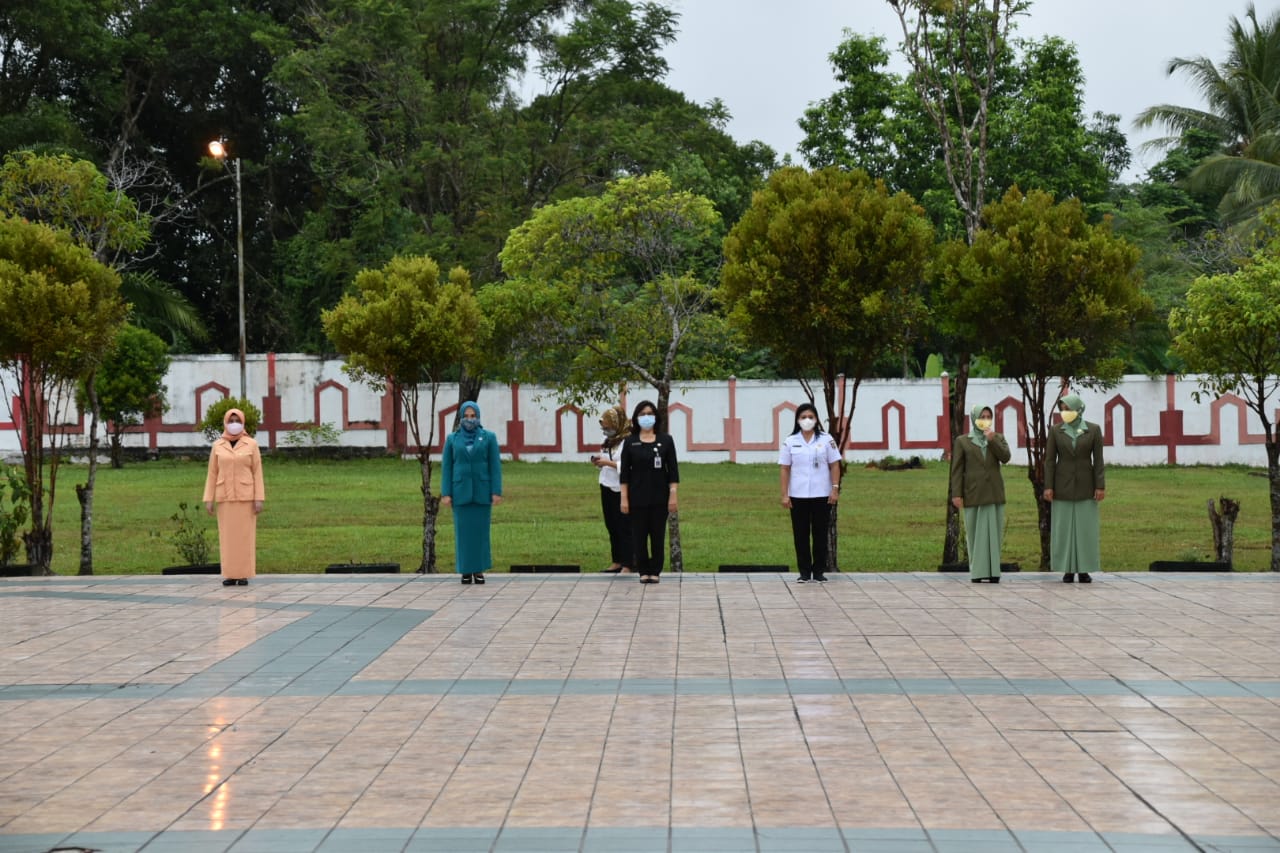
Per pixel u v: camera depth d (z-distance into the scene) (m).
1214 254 40.12
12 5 45.78
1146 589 14.91
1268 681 9.43
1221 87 48.41
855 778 6.93
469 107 46.91
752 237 18.20
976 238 18.61
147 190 49.66
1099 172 44.19
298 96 46.25
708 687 9.31
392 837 6.03
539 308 21.16
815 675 9.73
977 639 11.34
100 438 43.09
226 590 15.41
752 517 27.92
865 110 44.94
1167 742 7.66
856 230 17.58
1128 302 18.08
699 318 21.44
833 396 18.41
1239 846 5.81
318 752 7.62
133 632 12.18
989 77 20.17
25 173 19.72
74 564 21.09
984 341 18.70
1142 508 29.48
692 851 5.77
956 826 6.10
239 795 6.76
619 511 16.78
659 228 21.09
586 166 45.94
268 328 51.91
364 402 44.59
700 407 44.25
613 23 46.59
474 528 15.70
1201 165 44.06
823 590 14.91
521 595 14.65
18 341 17.81
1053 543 15.51
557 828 6.12
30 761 7.50
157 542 23.59
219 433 40.25
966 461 15.60
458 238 43.50
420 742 7.82
